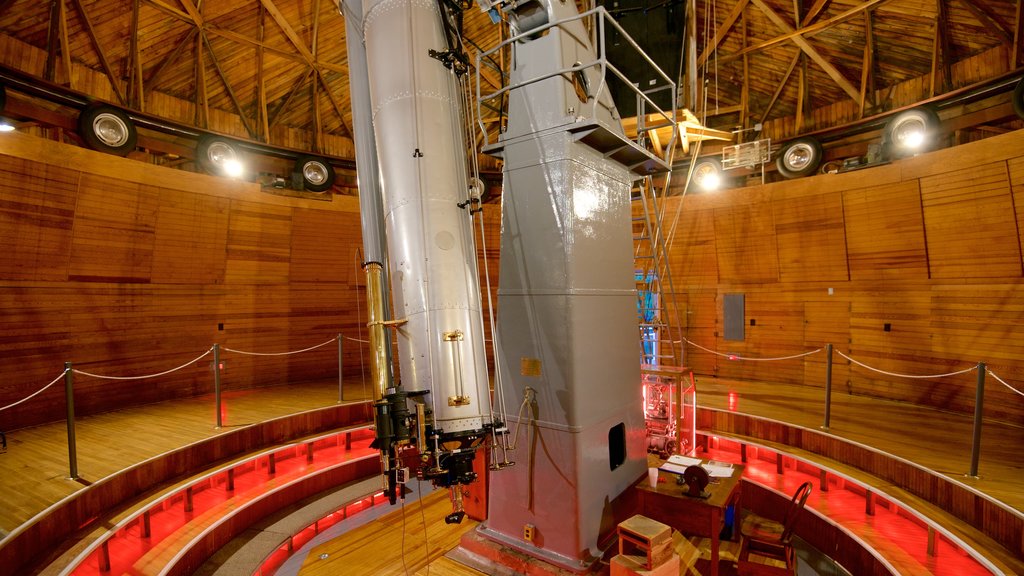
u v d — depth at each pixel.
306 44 10.23
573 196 3.88
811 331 8.71
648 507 4.03
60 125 7.94
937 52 8.18
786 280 9.00
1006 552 3.94
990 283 6.64
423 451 3.39
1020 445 5.52
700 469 3.85
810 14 8.97
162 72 8.95
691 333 10.01
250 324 9.23
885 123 9.15
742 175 11.25
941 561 4.30
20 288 6.60
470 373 3.57
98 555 4.45
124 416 7.11
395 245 3.71
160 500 5.10
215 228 8.73
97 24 7.86
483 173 13.04
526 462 4.02
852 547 4.72
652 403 6.95
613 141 4.15
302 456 7.20
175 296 8.30
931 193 7.23
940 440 5.75
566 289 3.81
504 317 4.17
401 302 3.67
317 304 10.09
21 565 3.83
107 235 7.48
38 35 7.43
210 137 9.69
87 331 7.27
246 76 10.06
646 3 7.40
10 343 6.47
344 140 11.93
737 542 4.50
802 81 10.12
